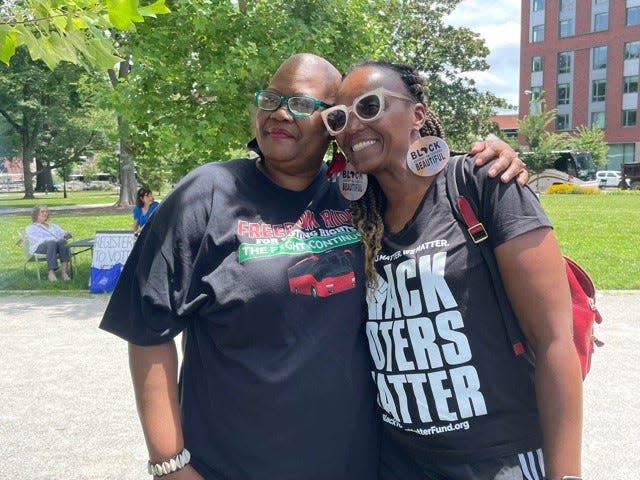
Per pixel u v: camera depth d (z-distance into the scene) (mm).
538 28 73938
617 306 9227
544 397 1874
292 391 1993
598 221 22250
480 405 1931
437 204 2000
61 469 4344
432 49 43062
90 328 8336
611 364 6512
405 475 2123
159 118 9391
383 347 2045
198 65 9117
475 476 1937
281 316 1999
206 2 8555
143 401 2037
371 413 2162
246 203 2096
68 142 51438
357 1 9391
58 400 5645
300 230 2111
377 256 2072
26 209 38219
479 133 44812
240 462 2037
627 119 68188
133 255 2121
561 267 1890
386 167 2061
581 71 71062
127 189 40656
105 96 9445
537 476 1952
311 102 2113
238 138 9273
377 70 2064
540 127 53750
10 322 8750
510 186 1903
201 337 2086
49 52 2791
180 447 2037
